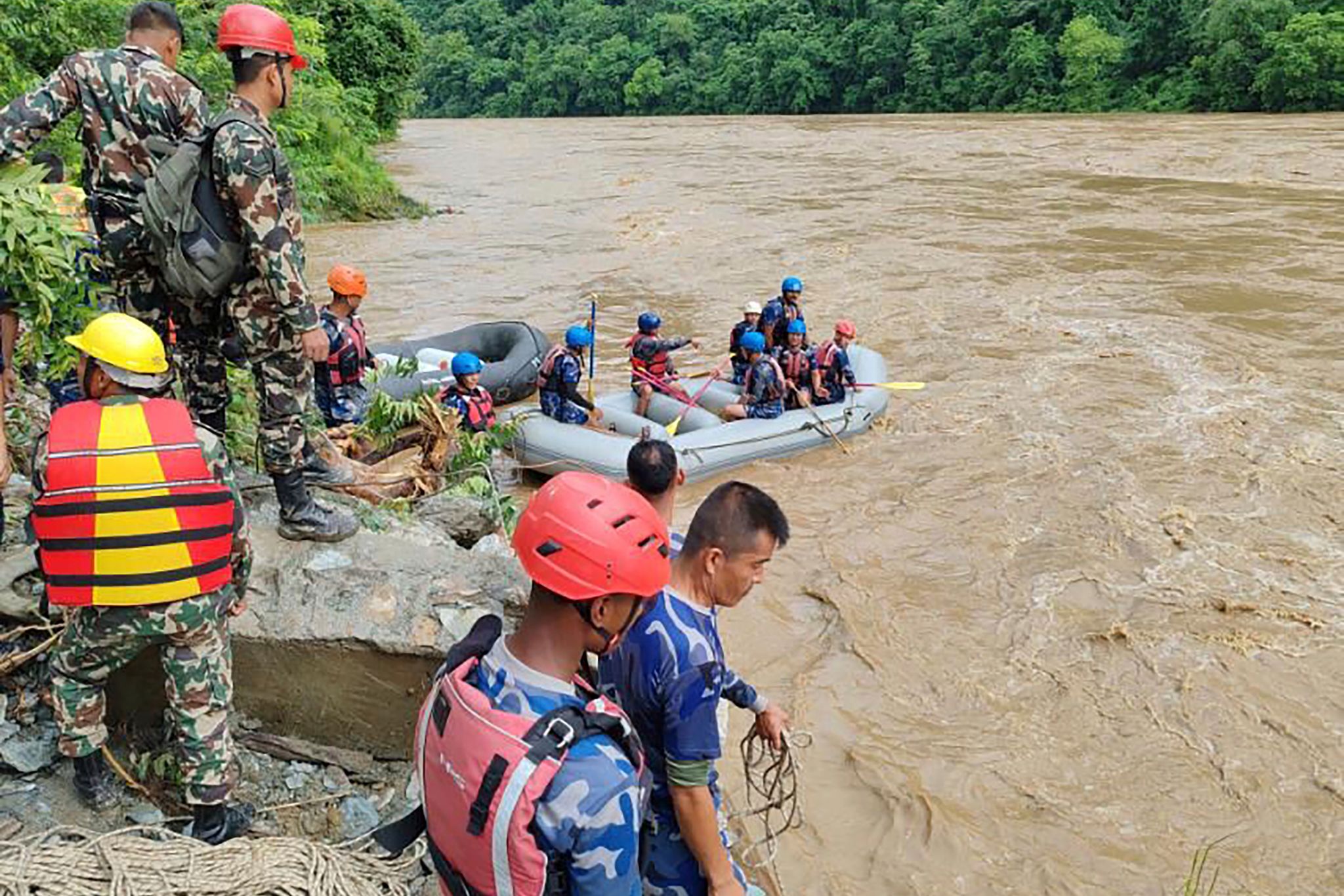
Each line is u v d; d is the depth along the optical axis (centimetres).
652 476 312
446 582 353
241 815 296
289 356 342
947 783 467
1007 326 1188
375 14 2777
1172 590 629
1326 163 2305
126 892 256
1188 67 4041
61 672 277
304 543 363
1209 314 1203
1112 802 457
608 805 176
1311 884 412
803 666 559
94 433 255
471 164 3147
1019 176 2398
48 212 320
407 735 339
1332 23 3559
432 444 559
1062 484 779
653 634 236
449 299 1366
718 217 1962
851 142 3422
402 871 287
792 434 851
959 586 640
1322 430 866
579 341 827
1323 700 524
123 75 336
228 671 282
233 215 317
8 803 297
